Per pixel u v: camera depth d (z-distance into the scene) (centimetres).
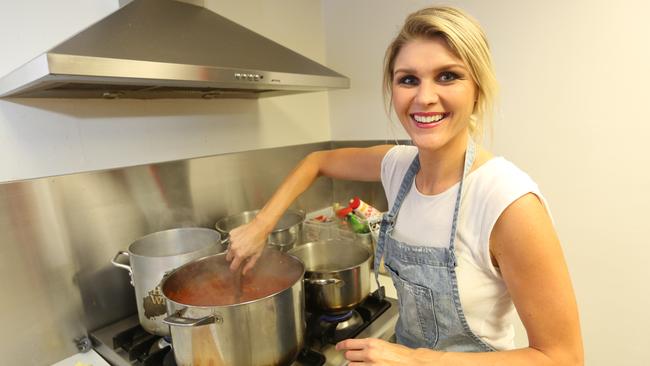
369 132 166
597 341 123
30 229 91
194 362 71
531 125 123
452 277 64
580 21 110
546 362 52
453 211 64
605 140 111
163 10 100
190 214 123
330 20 171
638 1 101
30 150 94
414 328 76
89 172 100
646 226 108
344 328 96
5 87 76
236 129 140
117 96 105
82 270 100
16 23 89
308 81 100
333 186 179
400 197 76
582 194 117
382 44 155
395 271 75
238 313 69
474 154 64
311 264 116
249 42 105
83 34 74
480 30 56
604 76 108
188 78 75
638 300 113
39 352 93
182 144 124
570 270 124
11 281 88
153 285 90
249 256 92
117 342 94
